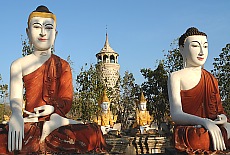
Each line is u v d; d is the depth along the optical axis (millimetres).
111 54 53688
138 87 39562
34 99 9000
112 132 17734
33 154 7703
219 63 25125
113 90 41750
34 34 9133
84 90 26562
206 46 9047
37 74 9117
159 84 32844
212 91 9117
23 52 18938
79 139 8047
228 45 24750
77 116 26156
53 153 7840
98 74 31234
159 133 18891
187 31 9203
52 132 8086
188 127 7930
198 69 9102
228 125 8227
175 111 8531
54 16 9414
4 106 28547
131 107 39281
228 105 24047
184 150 7711
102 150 8391
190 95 8906
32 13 9188
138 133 19422
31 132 7973
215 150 7684
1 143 7777
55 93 9250
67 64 9727
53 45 9594
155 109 33250
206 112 9016
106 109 20375
